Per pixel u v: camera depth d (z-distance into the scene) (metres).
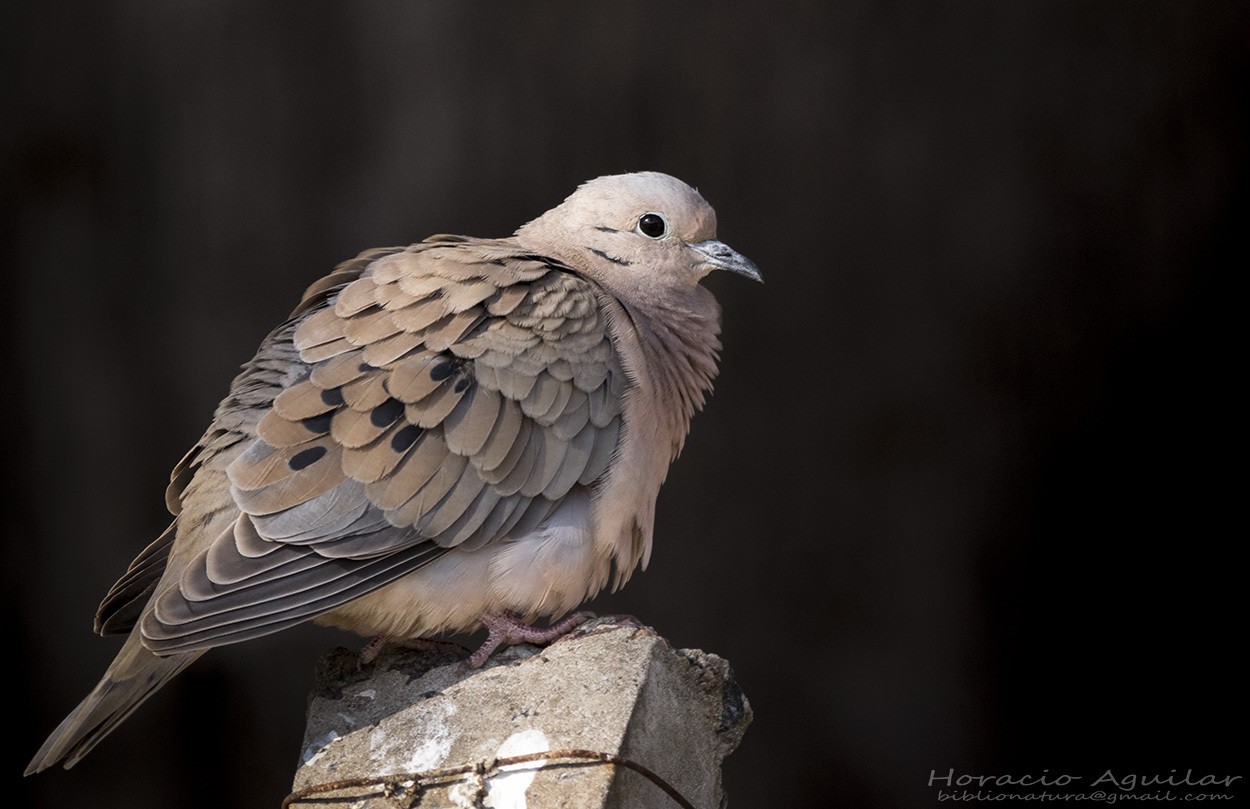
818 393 14.87
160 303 14.17
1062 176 14.76
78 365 14.00
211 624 4.95
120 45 13.90
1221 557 14.81
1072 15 14.62
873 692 14.74
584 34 14.61
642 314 6.50
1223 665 14.76
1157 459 14.88
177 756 14.17
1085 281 14.80
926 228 14.80
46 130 13.80
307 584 5.11
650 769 4.90
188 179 14.19
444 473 5.35
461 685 5.21
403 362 5.45
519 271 5.79
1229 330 14.76
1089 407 14.85
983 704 14.81
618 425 5.78
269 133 14.30
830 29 14.68
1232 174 14.66
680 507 14.78
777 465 14.85
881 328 14.84
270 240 14.35
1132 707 14.81
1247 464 14.78
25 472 13.90
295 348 5.64
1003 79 14.70
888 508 14.84
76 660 13.97
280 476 5.20
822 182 14.82
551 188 14.77
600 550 5.74
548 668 5.12
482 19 14.53
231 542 5.12
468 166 14.70
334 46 14.36
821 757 14.74
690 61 14.71
